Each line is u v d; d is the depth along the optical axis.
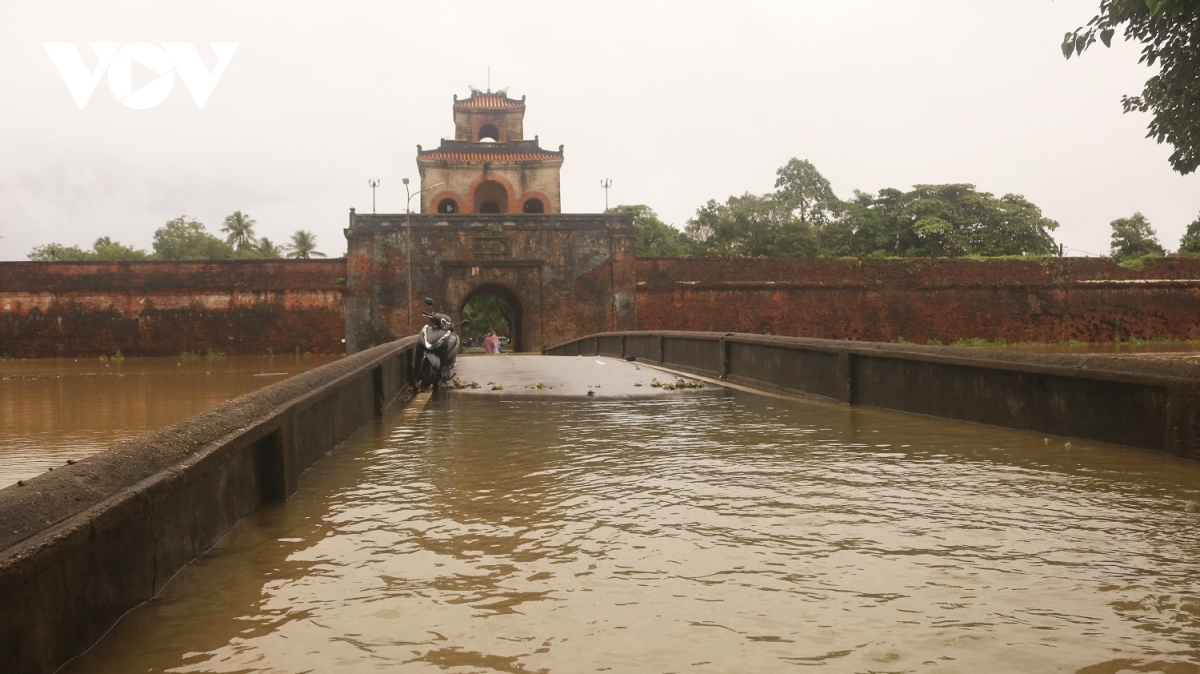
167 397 13.87
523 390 11.10
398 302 37.06
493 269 38.00
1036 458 5.20
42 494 2.31
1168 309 41.56
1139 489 4.27
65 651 2.28
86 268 35.38
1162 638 2.42
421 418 8.02
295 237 85.69
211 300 36.16
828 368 9.23
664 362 16.12
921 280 40.66
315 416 5.53
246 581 3.02
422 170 43.12
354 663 2.32
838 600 2.74
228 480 3.75
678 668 2.25
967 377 7.04
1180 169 8.59
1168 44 8.14
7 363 31.06
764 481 4.65
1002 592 2.80
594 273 38.56
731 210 56.72
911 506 4.00
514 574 3.06
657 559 3.21
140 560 2.79
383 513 4.03
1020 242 58.91
